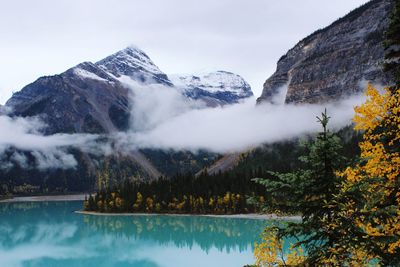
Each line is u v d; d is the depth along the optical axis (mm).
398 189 10484
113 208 194500
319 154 10594
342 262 10086
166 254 92438
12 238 128625
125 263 85750
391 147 11133
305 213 10773
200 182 191125
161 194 190875
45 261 91375
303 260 11023
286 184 10758
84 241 117375
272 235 11164
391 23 12672
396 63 12570
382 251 9875
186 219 161375
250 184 178250
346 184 10031
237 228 132125
